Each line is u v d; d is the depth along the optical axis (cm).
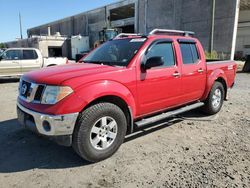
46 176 337
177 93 492
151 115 468
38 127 346
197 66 537
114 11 4144
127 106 398
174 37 497
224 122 568
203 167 359
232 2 2412
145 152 407
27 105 363
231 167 360
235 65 693
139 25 3516
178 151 412
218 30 2558
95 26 4591
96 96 353
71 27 5441
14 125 539
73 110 335
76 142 348
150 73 428
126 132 424
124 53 437
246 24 3481
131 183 320
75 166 363
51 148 422
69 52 4156
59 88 336
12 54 1280
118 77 384
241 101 788
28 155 397
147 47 432
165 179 328
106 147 377
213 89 597
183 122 563
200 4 2669
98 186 314
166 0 3047
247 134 493
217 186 313
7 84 1225
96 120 358
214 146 433
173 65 480
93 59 477
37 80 361
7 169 354
